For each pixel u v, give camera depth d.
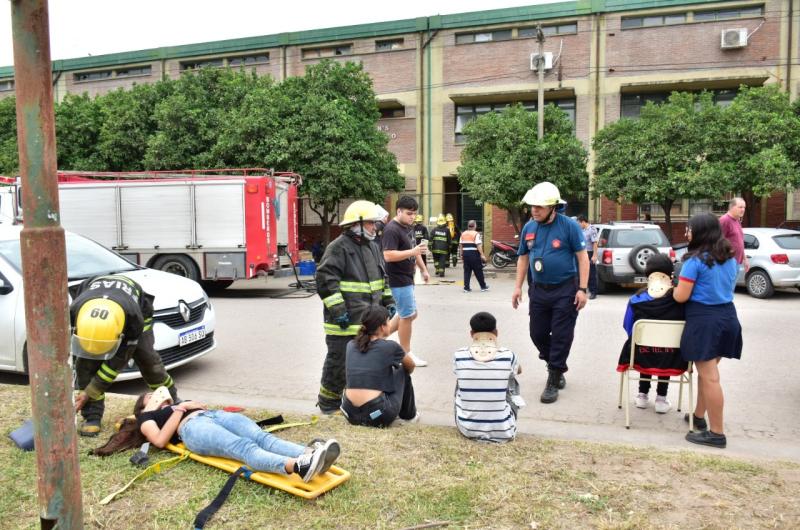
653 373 5.06
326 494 3.34
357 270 5.09
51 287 2.24
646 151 17.22
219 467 3.66
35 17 2.11
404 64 24.69
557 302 5.75
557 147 17.75
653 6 21.75
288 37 25.83
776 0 20.70
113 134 20.97
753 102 17.47
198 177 14.13
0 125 23.44
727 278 4.37
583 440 4.61
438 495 3.32
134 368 6.05
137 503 3.27
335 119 19.30
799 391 5.96
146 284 6.59
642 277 12.49
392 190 22.61
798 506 3.22
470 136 19.69
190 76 21.23
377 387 4.52
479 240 14.02
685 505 3.23
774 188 16.22
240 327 9.82
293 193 15.38
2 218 10.12
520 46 23.27
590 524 3.03
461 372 4.27
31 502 3.31
